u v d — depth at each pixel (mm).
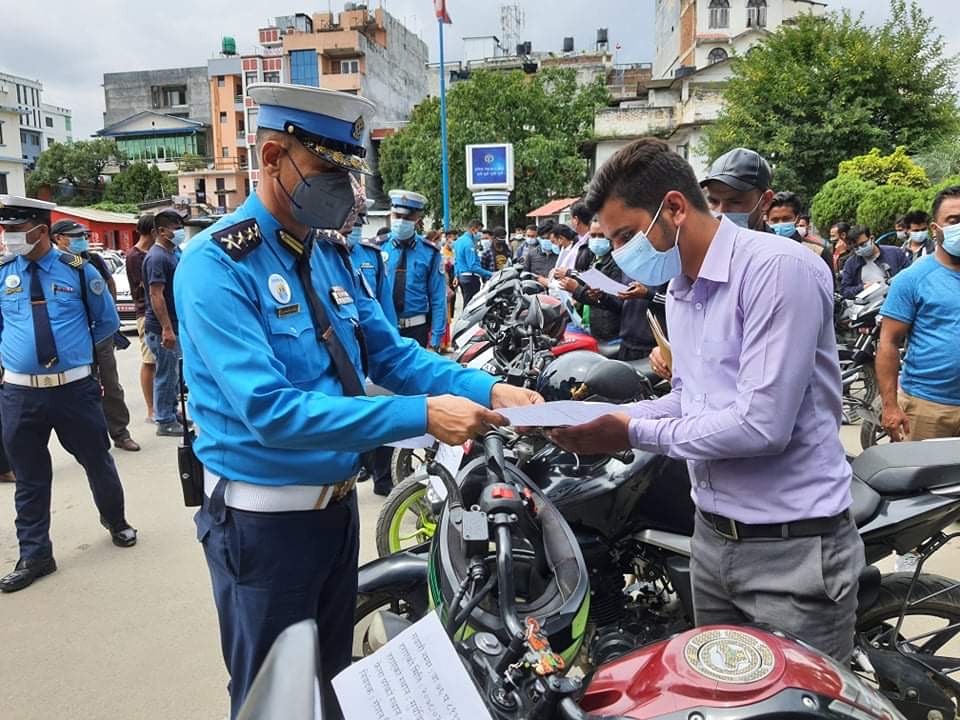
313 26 57750
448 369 2094
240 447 1736
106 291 4230
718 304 1771
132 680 3014
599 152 31141
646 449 1861
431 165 31391
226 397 1665
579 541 2432
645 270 1850
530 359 3326
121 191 54812
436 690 1163
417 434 1612
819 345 1746
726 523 1882
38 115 83250
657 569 2533
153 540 4410
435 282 6230
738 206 3346
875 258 8430
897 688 2230
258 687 1282
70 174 60719
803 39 19984
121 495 4293
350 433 1589
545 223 11352
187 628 3414
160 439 6645
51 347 3850
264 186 1777
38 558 3900
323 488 1818
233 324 1627
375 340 2152
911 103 19219
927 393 3428
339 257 2041
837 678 1408
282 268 1781
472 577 1622
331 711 1492
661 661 1459
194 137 70500
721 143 20781
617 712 1404
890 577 2479
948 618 2504
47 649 3248
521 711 1331
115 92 78000
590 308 5801
